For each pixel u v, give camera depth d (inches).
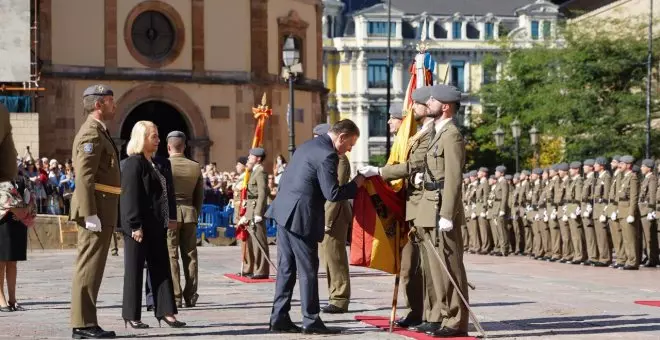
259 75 2281.0
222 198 1870.1
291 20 2368.4
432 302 617.0
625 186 1217.4
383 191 611.2
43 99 2066.9
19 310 757.9
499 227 1546.5
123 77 2144.4
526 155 3026.6
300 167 615.8
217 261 1318.9
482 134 3139.8
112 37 2138.3
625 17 2554.1
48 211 1701.5
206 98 2230.6
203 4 2229.3
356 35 4953.3
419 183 600.1
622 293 876.0
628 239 1205.7
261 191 959.0
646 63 2309.3
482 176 1603.1
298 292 864.9
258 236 958.4
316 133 761.6
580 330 625.9
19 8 1897.1
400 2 5019.7
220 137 2241.6
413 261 634.8
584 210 1298.0
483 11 5039.4
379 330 631.2
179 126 2241.6
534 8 4896.7
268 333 620.7
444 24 4985.2
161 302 643.5
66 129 2086.6
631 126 2299.5
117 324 666.2
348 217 736.3
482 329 598.5
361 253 609.6
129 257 634.8
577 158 2282.2
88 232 600.4
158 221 637.9
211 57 2237.9
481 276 1068.5
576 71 2332.7
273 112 2306.8
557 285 952.3
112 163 604.7
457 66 4968.0
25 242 752.3
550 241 1416.1
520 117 2864.2
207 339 597.6
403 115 684.1
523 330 626.5
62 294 884.0
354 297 833.5
